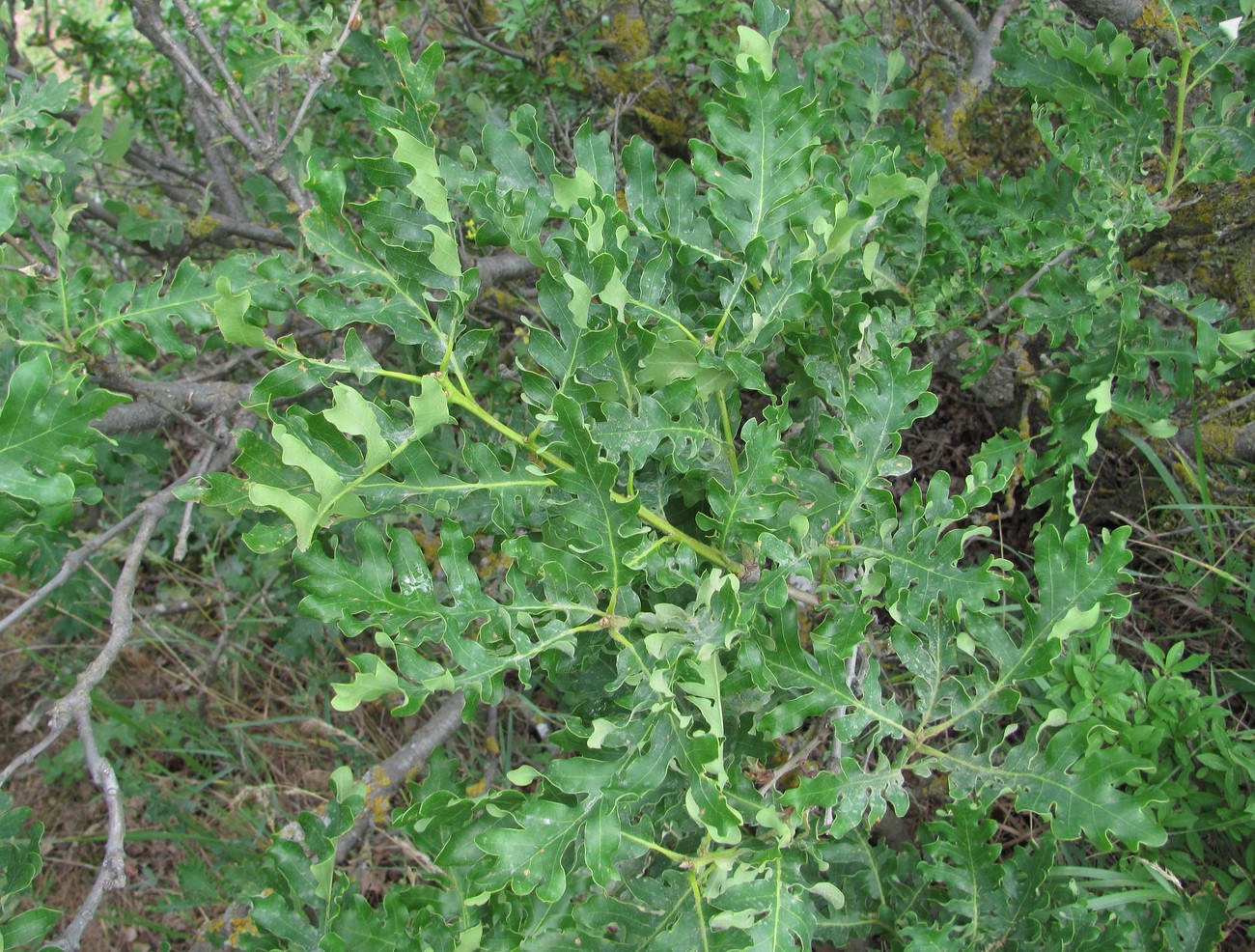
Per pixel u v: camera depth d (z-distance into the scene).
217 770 1.22
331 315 0.51
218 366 0.92
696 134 1.14
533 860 0.48
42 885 1.17
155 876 1.18
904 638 0.57
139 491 1.12
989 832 0.59
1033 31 1.02
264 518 0.79
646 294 0.56
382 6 1.12
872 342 0.60
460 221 0.78
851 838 0.66
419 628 0.55
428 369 0.83
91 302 0.61
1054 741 0.55
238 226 0.93
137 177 1.20
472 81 1.19
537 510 0.55
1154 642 0.92
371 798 0.86
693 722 0.56
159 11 0.69
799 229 0.57
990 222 0.76
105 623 1.27
